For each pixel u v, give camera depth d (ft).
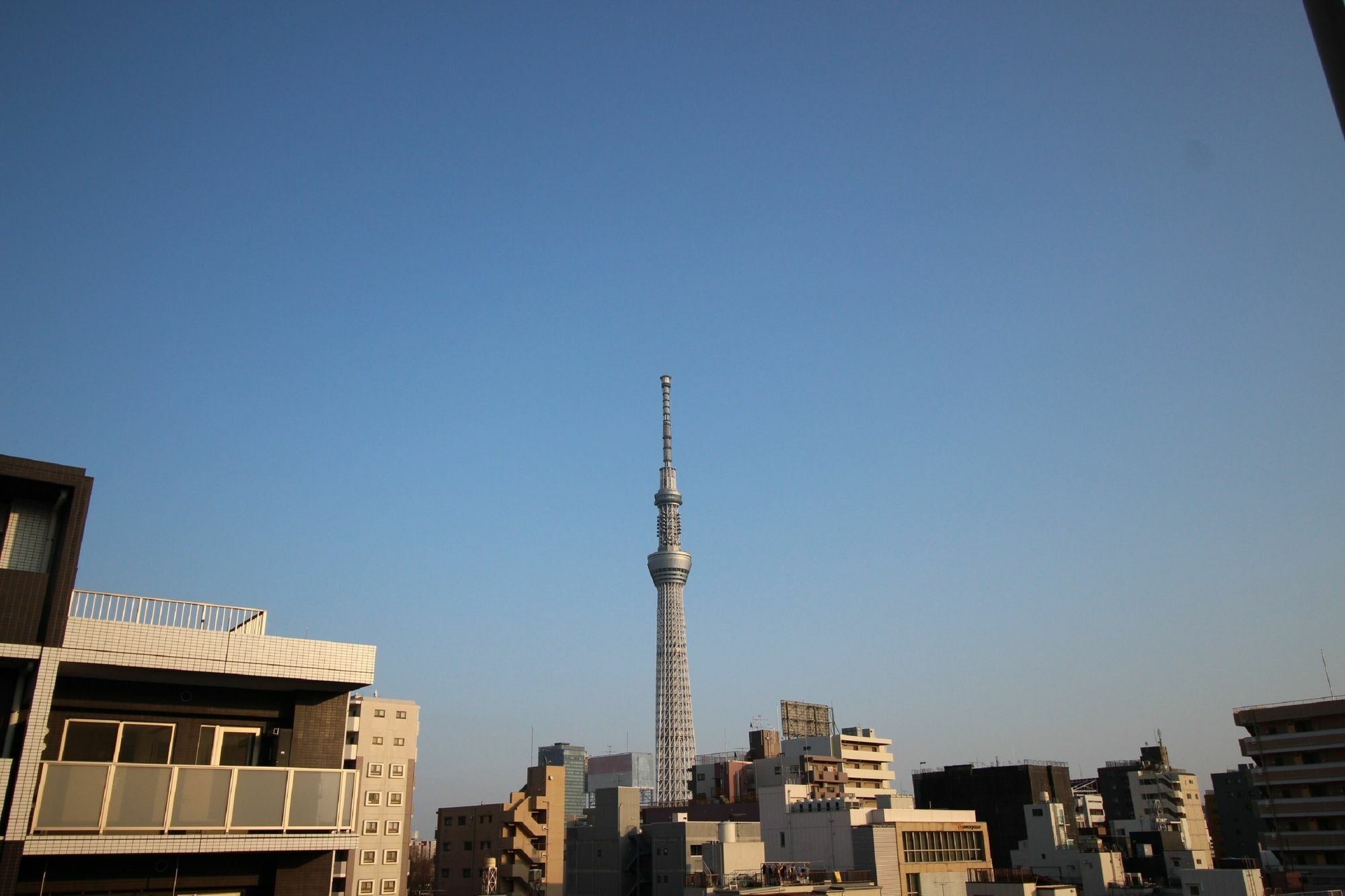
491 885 368.27
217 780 91.56
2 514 89.81
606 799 380.37
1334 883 359.66
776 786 374.84
